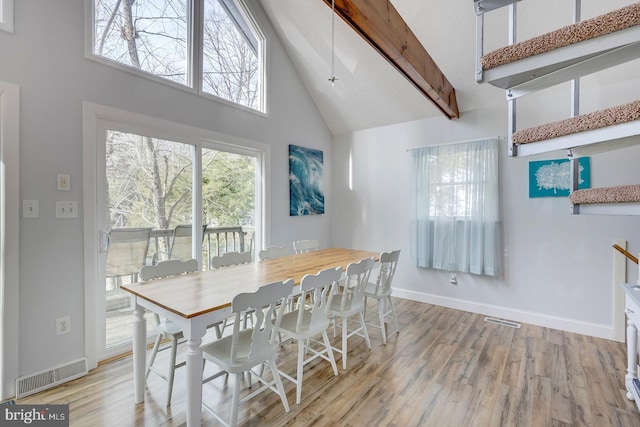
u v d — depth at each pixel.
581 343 2.75
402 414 1.81
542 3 2.59
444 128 3.78
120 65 2.43
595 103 2.86
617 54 1.16
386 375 2.23
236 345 1.60
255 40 3.71
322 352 2.36
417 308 3.71
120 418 1.76
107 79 2.36
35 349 2.03
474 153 3.46
